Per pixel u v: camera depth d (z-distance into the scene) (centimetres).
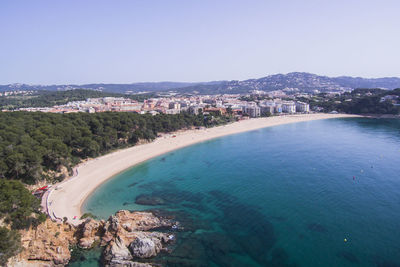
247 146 18400
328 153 15500
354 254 6538
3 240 5594
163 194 10606
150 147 18188
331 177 11681
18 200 6750
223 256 6575
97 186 11575
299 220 8194
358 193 9962
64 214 8556
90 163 14200
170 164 14812
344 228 7669
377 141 18300
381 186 10519
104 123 17738
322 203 9269
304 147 17225
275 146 17938
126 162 14850
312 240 7144
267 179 11769
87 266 6291
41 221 6794
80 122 16912
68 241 7062
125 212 8256
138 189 11206
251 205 9319
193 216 8638
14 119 15300
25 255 6203
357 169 12550
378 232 7425
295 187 10756
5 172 9588
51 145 11912
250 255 6612
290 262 6325
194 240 7269
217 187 11119
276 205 9250
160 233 7344
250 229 7788
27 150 10538
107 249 6619
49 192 10131
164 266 6219
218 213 8819
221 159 15412
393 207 8800
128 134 18350
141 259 6462
